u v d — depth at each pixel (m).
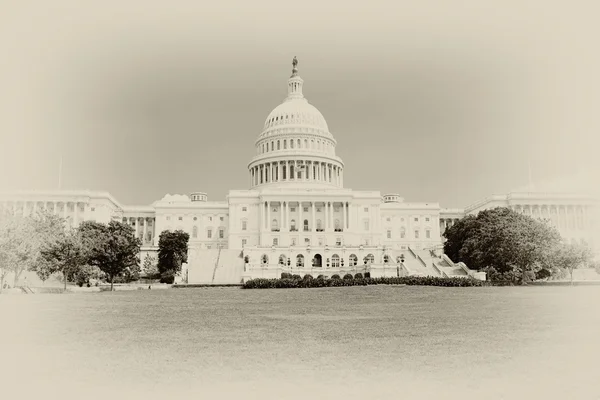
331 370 25.91
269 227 158.25
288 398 22.22
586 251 86.00
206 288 90.94
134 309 51.03
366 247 131.25
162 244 117.56
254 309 51.06
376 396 22.64
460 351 29.47
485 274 97.38
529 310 46.88
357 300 59.91
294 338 33.47
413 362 27.22
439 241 176.50
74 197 149.12
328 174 182.75
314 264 130.75
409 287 78.88
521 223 91.19
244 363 27.14
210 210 171.25
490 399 22.28
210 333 35.62
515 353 29.00
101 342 32.50
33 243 73.00
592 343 31.27
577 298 56.88
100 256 87.38
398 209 177.38
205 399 22.25
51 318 43.47
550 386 24.09
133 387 23.66
